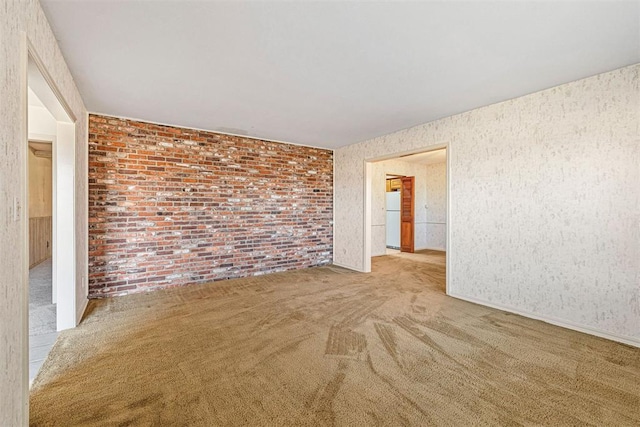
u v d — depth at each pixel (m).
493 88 2.91
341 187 5.69
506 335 2.63
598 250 2.62
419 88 2.91
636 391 1.83
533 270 3.03
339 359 2.21
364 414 1.62
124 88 2.92
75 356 2.25
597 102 2.62
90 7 1.74
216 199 4.50
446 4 1.71
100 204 3.65
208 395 1.78
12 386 1.27
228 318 3.01
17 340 1.33
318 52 2.25
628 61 2.38
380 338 2.55
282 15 1.82
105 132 3.69
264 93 3.04
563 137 2.82
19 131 1.36
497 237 3.32
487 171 3.40
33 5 1.59
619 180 2.51
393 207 8.66
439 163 7.94
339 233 5.73
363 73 2.59
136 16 1.83
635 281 2.43
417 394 1.79
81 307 3.08
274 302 3.51
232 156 4.65
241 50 2.22
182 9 1.76
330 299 3.63
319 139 5.04
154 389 1.84
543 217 2.96
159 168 4.04
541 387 1.87
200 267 4.35
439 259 6.55
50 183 6.86
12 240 1.28
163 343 2.46
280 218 5.18
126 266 3.81
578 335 2.63
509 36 2.03
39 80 1.85
